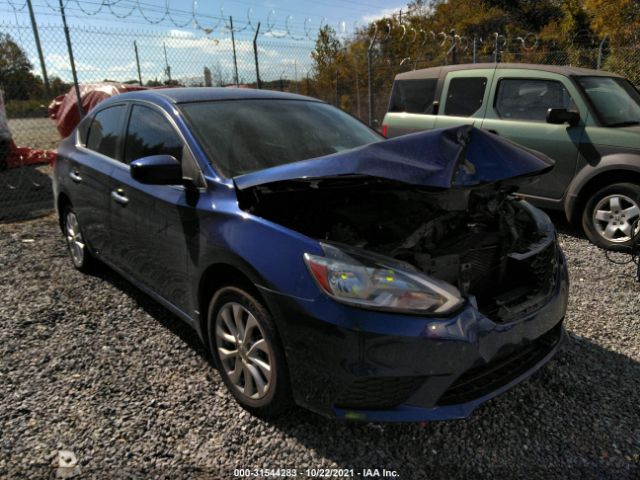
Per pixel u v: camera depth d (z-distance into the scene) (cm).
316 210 244
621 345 312
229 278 246
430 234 241
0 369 286
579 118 520
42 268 452
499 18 2944
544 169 236
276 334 221
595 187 516
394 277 200
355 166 200
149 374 282
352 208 250
